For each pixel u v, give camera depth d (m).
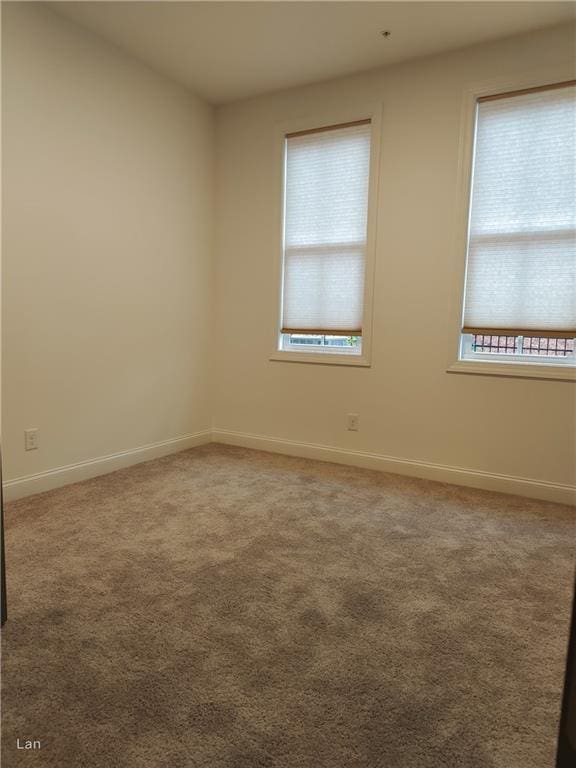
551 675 1.44
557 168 2.86
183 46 3.09
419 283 3.28
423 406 3.34
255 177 3.85
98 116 3.04
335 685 1.37
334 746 1.17
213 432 4.27
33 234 2.72
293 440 3.87
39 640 1.53
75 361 3.03
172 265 3.71
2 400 2.65
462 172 3.08
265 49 3.10
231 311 4.08
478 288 3.12
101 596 1.80
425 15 2.71
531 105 2.90
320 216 3.62
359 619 1.70
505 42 2.93
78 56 2.89
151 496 2.87
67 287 2.94
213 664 1.45
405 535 2.41
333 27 2.84
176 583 1.90
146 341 3.54
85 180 2.99
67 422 3.01
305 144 3.64
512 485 3.09
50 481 2.93
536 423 3.01
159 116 3.48
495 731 1.23
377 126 3.32
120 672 1.40
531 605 1.81
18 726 1.20
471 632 1.64
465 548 2.28
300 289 3.76
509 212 3.00
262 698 1.32
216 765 1.11
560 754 0.90
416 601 1.82
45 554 2.12
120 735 1.18
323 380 3.70
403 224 3.30
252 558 2.13
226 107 3.94
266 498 2.88
